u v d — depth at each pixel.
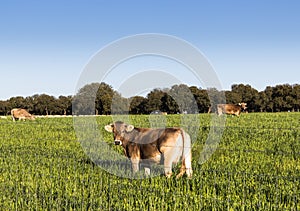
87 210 8.20
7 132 24.64
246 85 94.81
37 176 10.39
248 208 7.95
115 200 8.64
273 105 89.44
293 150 15.62
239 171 10.65
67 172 10.84
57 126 28.55
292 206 7.95
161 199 8.50
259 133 21.19
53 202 8.74
